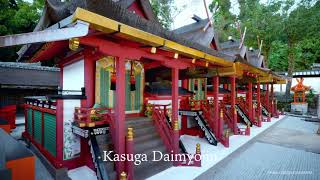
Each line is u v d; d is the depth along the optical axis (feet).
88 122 19.77
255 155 27.40
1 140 11.12
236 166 23.39
